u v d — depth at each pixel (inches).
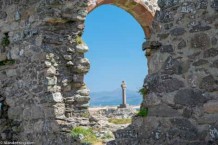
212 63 252.5
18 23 434.0
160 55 276.7
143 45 289.7
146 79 283.9
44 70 389.1
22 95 420.5
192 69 260.2
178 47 267.6
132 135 283.4
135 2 508.7
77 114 398.6
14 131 426.9
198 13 259.9
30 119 406.9
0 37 459.5
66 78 398.9
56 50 399.2
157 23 280.5
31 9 414.9
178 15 269.0
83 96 402.9
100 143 362.9
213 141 246.5
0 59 454.3
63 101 391.5
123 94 1011.3
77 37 410.0
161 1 279.3
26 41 417.7
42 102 391.2
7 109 442.6
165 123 269.3
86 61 408.2
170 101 268.2
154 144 272.2
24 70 419.2
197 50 259.0
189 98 259.8
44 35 396.2
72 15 406.9
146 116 280.1
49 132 381.7
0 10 464.8
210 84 252.2
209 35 254.5
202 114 253.8
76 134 363.6
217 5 251.3
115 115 784.9
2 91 449.4
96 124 403.9
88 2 426.3
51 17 394.3
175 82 267.1
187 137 258.1
